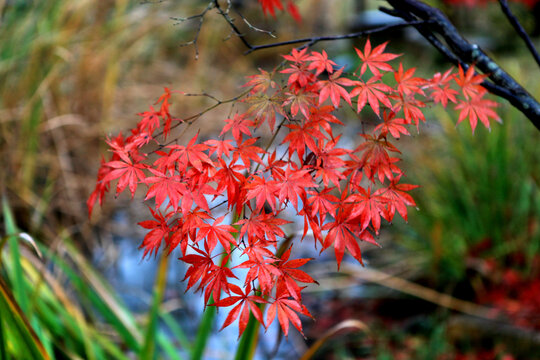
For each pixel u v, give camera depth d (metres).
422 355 2.47
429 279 2.96
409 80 0.95
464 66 1.07
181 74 4.55
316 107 0.89
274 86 0.92
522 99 1.01
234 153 0.87
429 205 3.15
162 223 0.87
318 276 3.26
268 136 4.23
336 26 6.95
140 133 1.02
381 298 3.01
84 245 3.14
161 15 4.14
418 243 3.13
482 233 2.95
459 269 2.85
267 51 5.93
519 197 2.98
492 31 5.86
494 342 2.46
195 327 2.68
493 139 3.04
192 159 0.86
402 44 6.05
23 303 1.53
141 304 2.78
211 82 4.66
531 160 3.06
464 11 5.85
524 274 2.75
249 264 0.82
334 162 0.89
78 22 3.49
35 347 1.32
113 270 3.03
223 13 1.03
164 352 2.37
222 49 5.29
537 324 2.44
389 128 0.90
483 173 3.03
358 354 2.61
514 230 2.91
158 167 0.89
